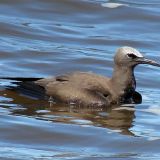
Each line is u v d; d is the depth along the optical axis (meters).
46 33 25.72
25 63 22.62
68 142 17.03
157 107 19.28
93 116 18.44
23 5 27.75
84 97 18.78
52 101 19.00
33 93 19.30
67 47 24.56
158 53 24.55
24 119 18.02
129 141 17.08
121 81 19.17
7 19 26.52
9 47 23.92
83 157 16.09
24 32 25.59
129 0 28.97
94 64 22.95
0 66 22.17
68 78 19.20
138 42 25.42
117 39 25.58
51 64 22.66
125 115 18.59
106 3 28.39
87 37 25.62
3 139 17.08
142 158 16.17
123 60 19.17
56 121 18.00
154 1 29.09
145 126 18.05
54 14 27.50
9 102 19.00
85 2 28.14
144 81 21.48
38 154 16.23
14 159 15.88
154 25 27.11
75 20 27.19
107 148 16.75
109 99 18.95
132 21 27.34
